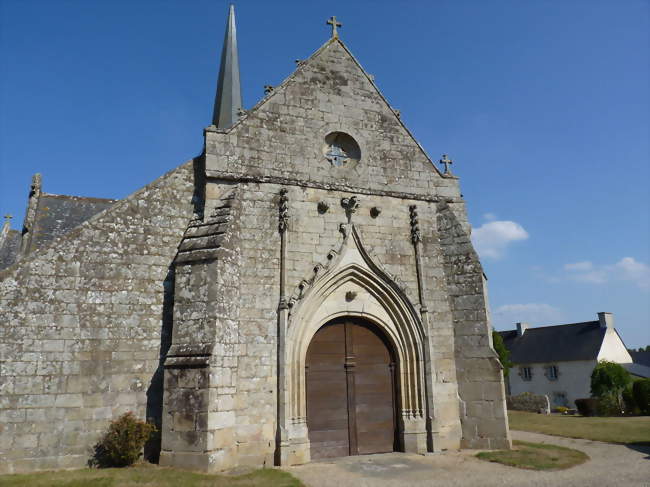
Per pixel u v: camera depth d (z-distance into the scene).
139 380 10.64
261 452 10.52
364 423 12.07
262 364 11.00
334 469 10.13
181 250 10.95
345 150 13.60
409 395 12.27
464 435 12.11
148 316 11.04
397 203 13.41
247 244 11.66
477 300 12.71
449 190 14.12
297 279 11.85
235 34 26.17
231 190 11.90
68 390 10.11
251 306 11.29
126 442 9.75
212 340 9.88
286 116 12.83
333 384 12.02
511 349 44.75
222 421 9.75
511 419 20.20
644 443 12.73
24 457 9.57
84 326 10.51
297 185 12.42
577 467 9.87
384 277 12.55
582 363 38.59
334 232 12.48
